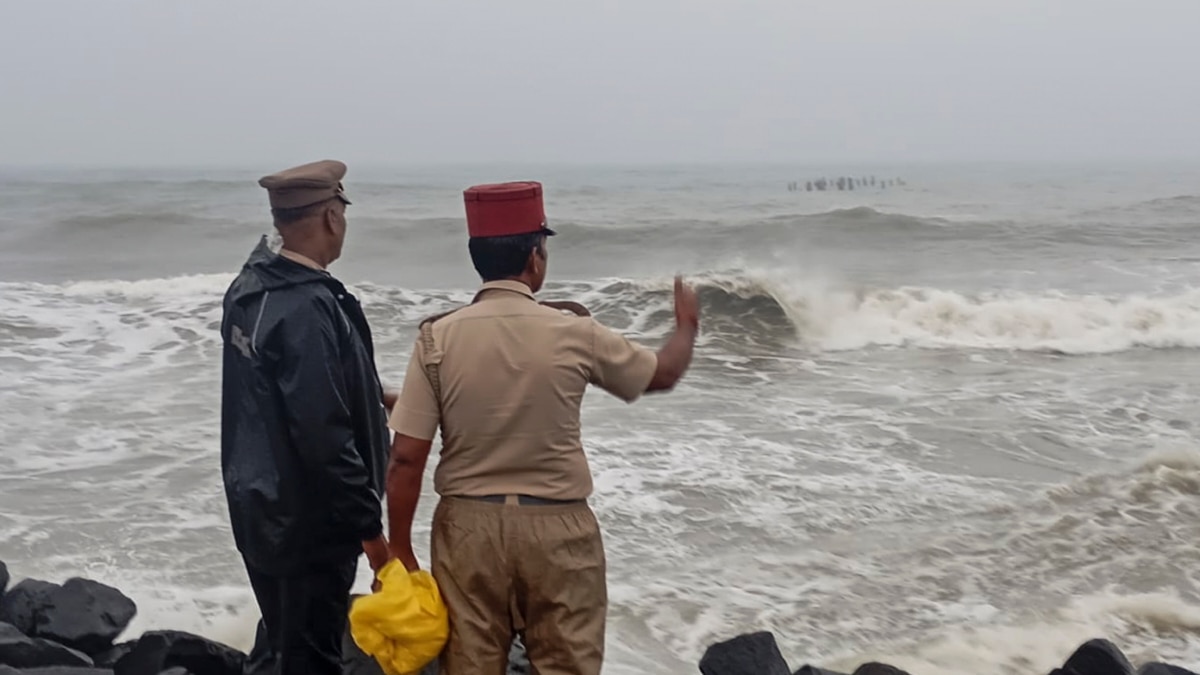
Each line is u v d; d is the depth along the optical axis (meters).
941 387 11.88
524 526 2.78
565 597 2.83
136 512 7.21
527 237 2.80
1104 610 6.04
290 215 3.08
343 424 3.01
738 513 7.50
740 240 26.66
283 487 3.08
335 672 3.55
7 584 4.95
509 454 2.78
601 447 8.96
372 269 23.19
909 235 27.53
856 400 11.11
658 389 2.89
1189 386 11.90
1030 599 6.22
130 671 4.27
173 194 44.69
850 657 5.50
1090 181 78.38
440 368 2.78
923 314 15.93
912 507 7.71
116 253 25.67
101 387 10.91
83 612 4.58
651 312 16.41
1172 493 7.95
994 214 36.66
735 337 14.95
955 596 6.26
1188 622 5.92
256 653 4.08
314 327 3.00
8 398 10.36
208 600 5.88
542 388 2.75
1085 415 10.46
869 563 6.71
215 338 13.52
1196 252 24.12
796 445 9.22
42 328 13.93
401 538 2.90
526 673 3.71
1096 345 14.84
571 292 17.14
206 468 8.19
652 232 27.19
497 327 2.77
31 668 4.11
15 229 28.86
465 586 2.82
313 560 3.25
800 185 72.00
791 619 5.92
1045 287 19.27
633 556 6.73
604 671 5.27
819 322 15.57
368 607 2.81
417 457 2.81
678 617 5.90
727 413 10.36
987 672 5.40
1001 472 8.55
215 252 25.78
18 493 7.57
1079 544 7.00
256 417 3.08
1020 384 12.07
